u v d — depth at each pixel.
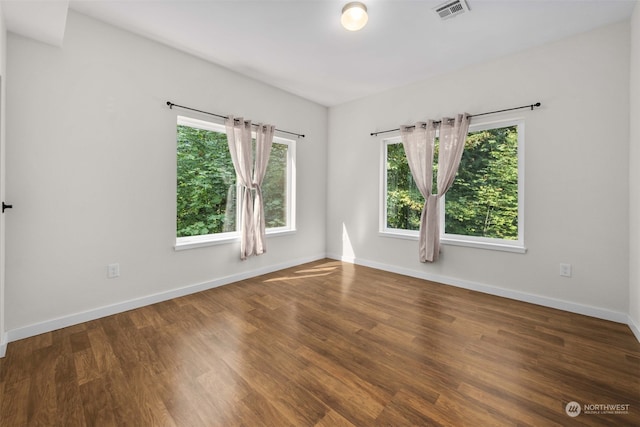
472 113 3.13
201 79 3.04
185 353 1.88
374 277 3.65
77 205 2.31
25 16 1.82
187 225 3.11
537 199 2.75
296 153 4.16
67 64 2.23
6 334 1.99
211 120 3.14
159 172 2.78
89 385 1.56
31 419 1.32
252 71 3.33
